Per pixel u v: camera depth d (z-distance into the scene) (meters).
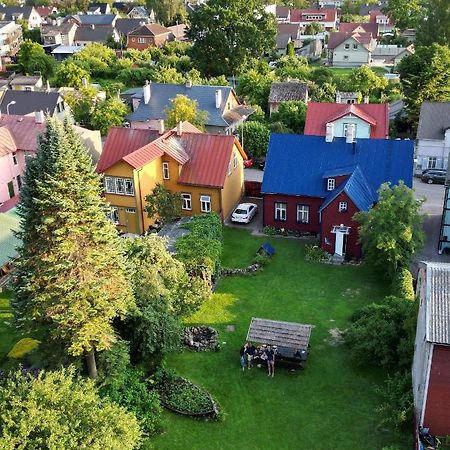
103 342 27.48
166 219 47.47
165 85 79.12
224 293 40.34
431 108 63.28
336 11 176.12
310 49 134.50
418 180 61.19
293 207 48.53
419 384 26.36
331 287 40.81
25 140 59.59
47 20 182.62
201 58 105.62
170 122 69.56
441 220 46.72
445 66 74.62
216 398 30.34
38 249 27.16
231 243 47.75
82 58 118.81
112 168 47.66
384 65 120.75
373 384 30.84
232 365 32.88
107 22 155.62
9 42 149.75
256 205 53.91
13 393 20.41
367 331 31.69
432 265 26.78
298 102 77.69
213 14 102.50
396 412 27.16
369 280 41.50
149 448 26.89
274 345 31.91
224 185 49.56
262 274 42.88
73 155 26.81
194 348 34.25
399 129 77.50
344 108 66.25
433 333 24.20
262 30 107.19
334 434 27.70
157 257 34.38
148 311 31.08
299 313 37.72
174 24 176.88
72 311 26.61
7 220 44.56
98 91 93.12
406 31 146.00
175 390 30.33
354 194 43.19
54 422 19.58
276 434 27.88
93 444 19.72
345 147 48.59
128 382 29.41
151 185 49.59
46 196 26.33
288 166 49.03
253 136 68.12
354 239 43.94
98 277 27.61
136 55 126.06
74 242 26.62
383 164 47.41
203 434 27.97
